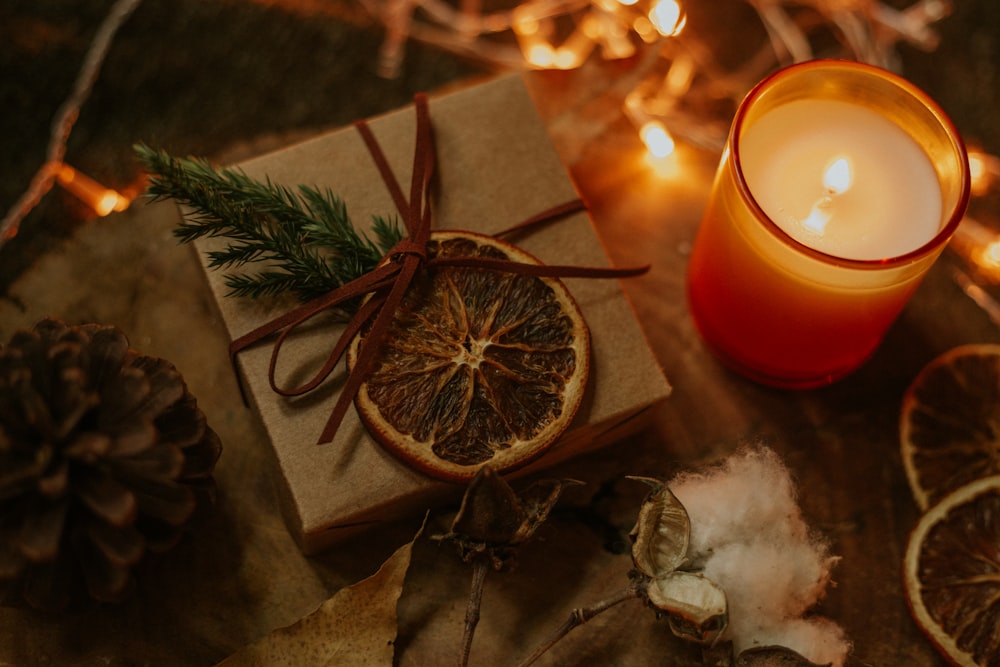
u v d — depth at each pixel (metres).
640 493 0.44
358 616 0.40
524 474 0.43
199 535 0.43
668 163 0.48
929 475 0.44
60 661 0.41
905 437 0.44
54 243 0.47
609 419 0.41
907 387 0.46
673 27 0.46
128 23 0.50
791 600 0.41
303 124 0.49
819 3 0.50
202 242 0.42
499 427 0.39
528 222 0.43
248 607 0.42
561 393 0.40
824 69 0.40
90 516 0.38
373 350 0.39
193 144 0.49
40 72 0.50
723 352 0.45
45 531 0.37
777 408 0.45
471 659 0.42
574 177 0.48
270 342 0.41
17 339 0.38
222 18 0.50
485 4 0.51
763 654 0.39
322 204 0.41
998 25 0.50
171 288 0.45
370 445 0.40
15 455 0.37
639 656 0.42
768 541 0.40
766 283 0.40
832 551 0.44
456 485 0.39
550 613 0.42
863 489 0.44
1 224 0.48
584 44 0.51
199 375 0.45
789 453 0.45
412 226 0.40
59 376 0.37
